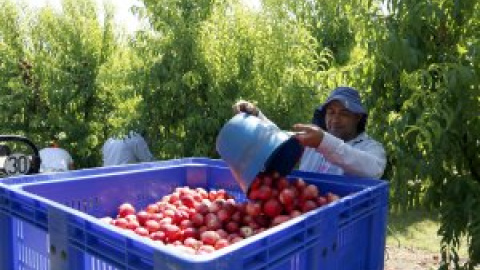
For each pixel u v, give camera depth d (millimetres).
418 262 5840
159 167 2988
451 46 2979
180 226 2334
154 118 5570
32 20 9047
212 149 5469
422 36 2992
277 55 5379
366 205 2209
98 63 8422
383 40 2979
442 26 2975
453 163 3109
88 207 2590
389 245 6531
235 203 2447
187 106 5477
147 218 2357
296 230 1621
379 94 3279
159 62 5383
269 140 2105
